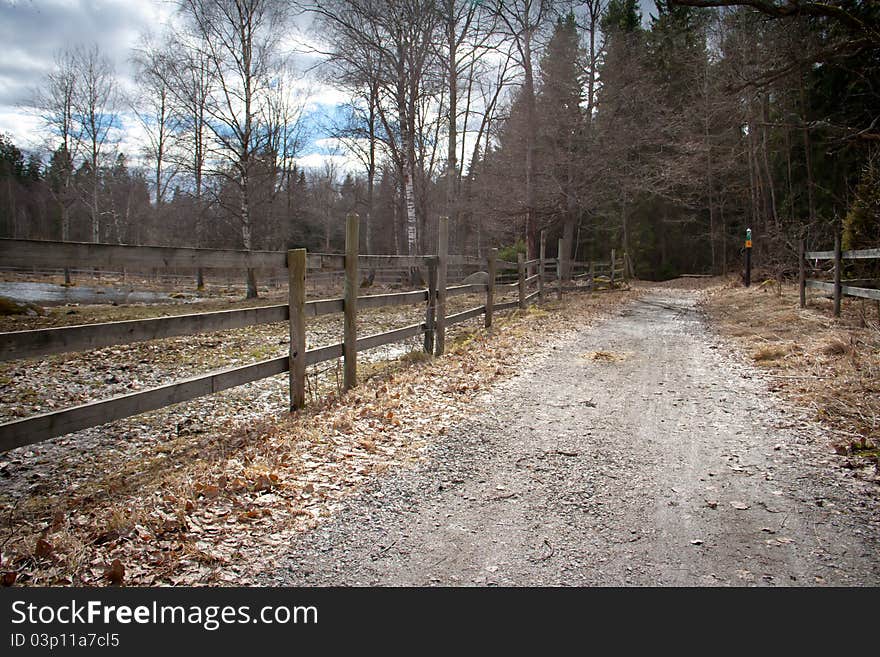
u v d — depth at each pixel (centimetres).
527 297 1405
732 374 689
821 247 1586
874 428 437
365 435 458
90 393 676
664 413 528
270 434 462
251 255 472
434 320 803
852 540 290
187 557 278
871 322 802
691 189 3108
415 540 295
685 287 2633
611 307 1515
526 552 282
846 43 1060
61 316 1315
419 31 1845
